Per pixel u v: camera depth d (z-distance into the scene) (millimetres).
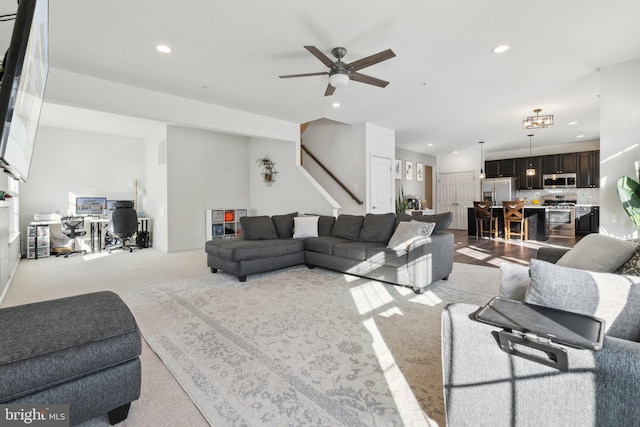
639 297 964
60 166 6246
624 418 799
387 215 4191
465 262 4746
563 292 1052
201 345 2119
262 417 1419
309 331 2320
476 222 7746
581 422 860
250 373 1781
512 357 973
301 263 4520
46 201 6090
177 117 4375
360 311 2715
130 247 6105
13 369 1107
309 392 1602
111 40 2852
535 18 2531
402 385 1654
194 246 6371
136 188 7125
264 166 6867
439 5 2357
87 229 6469
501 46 2992
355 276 3939
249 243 4082
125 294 3256
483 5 2357
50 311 1490
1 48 2846
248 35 2773
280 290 3350
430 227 3533
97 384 1299
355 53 3117
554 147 8531
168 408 1490
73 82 3557
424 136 7266
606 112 3422
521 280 1359
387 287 3436
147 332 2328
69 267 4664
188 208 6273
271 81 3832
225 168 6898
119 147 6914
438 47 3008
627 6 2369
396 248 3537
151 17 2496
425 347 2068
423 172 9805
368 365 1853
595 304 1013
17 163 1411
